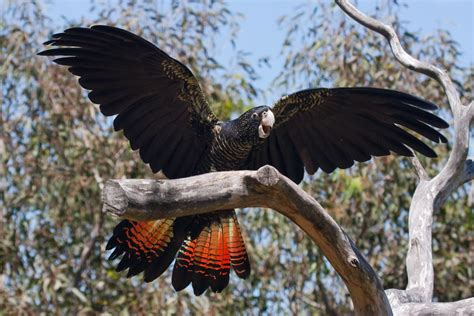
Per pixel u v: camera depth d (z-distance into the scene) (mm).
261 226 16484
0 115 16781
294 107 10352
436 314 9789
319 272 16906
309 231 8906
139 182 8172
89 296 16922
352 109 10258
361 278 9031
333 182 16844
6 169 16641
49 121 16766
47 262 16891
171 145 10352
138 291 16266
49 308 16391
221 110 16922
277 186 8461
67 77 16781
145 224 9945
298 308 17328
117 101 10008
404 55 12188
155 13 16922
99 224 16906
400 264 17266
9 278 16797
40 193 16766
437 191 11398
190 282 10055
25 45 16875
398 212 17078
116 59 9820
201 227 10055
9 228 16828
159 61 9844
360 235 17078
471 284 17438
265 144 10562
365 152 10500
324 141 10562
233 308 16578
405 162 16781
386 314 9211
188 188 8352
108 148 16641
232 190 8453
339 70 17047
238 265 10070
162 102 10156
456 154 11438
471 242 17578
